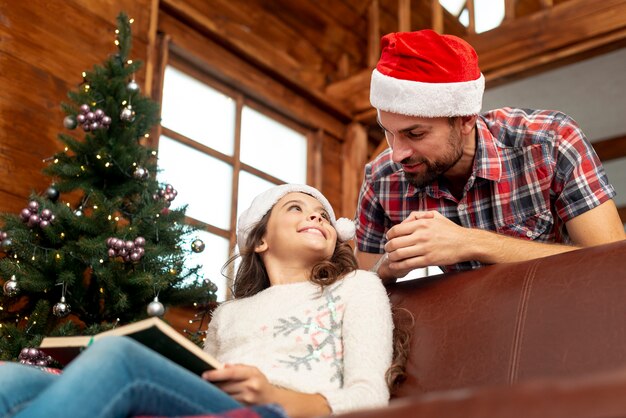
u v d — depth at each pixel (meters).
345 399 1.33
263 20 4.03
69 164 2.42
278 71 3.98
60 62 2.98
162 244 2.36
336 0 4.38
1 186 2.67
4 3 2.85
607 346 1.29
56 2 3.02
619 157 4.50
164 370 1.13
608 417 0.63
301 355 1.53
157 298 2.23
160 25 3.51
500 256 1.62
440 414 0.73
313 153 4.17
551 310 1.39
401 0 4.18
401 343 1.54
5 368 1.23
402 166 1.84
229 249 3.54
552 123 1.85
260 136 3.91
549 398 0.67
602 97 4.13
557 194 1.85
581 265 1.41
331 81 4.38
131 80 2.62
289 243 1.75
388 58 1.84
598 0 3.56
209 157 3.61
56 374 1.43
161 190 2.48
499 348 1.41
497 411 0.69
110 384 1.06
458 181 1.91
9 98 2.78
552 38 3.65
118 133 2.48
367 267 2.09
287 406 1.27
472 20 3.93
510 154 1.87
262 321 1.62
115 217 2.33
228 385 1.26
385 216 2.04
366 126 4.35
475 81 1.81
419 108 1.75
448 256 1.62
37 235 2.26
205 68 3.68
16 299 2.28
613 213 1.78
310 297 1.62
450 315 1.52
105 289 2.27
